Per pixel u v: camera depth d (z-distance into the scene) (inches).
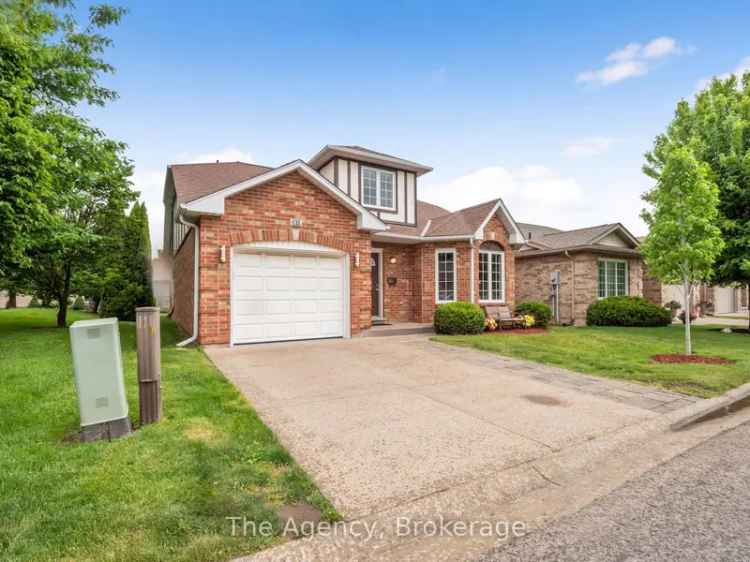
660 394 230.1
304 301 400.2
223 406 186.7
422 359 319.0
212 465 126.2
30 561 81.6
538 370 287.1
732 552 93.8
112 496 106.3
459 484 123.4
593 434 168.1
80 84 455.5
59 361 270.5
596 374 276.2
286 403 201.0
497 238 568.4
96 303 794.8
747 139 514.9
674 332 531.2
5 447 135.7
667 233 338.3
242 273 367.6
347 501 111.7
